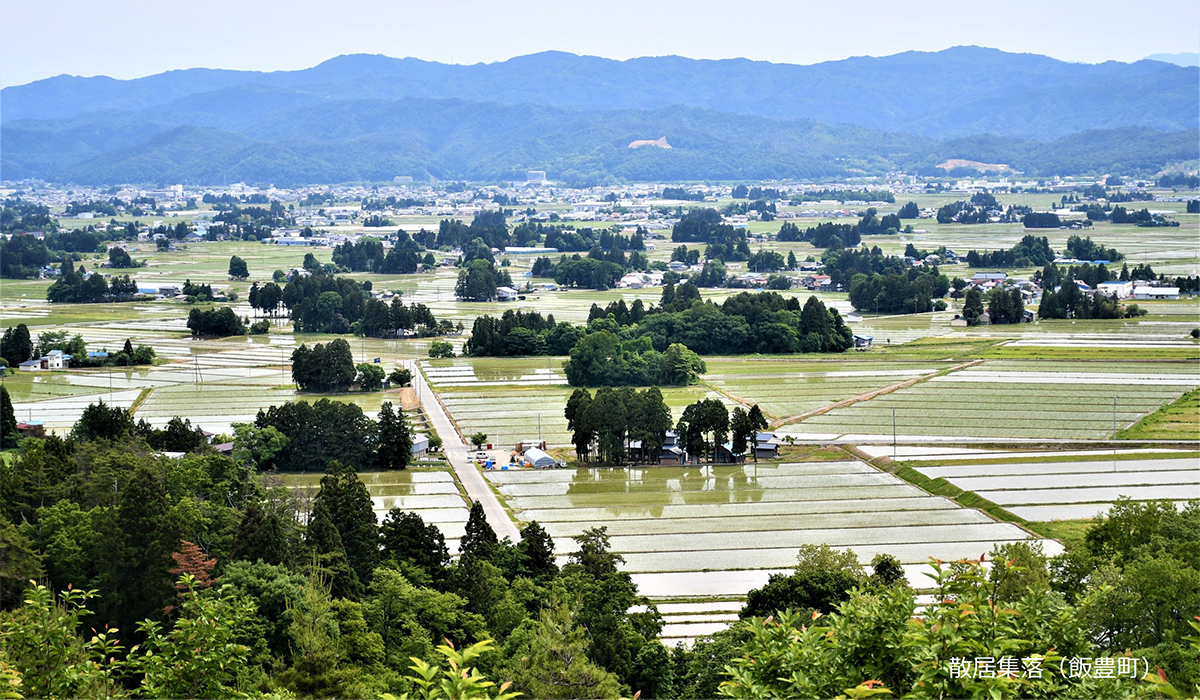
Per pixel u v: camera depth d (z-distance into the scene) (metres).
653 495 159.38
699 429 178.00
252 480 136.50
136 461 124.00
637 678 87.81
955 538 136.25
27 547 93.94
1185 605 78.81
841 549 132.75
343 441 175.62
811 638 44.81
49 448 135.75
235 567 95.31
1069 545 129.88
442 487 164.38
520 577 106.44
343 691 72.81
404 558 110.88
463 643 92.62
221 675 57.78
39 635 55.50
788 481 166.00
